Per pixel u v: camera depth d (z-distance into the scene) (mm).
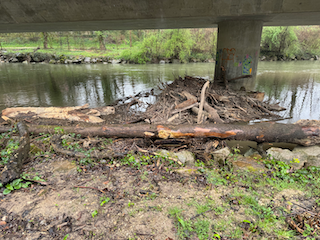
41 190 3896
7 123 6828
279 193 3863
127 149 5441
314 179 4250
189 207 3508
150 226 3137
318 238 2922
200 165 4875
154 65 29328
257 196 3783
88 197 3723
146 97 11453
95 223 3188
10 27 14609
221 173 4516
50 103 10406
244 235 2996
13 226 3131
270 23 14992
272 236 2980
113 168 4652
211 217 3303
